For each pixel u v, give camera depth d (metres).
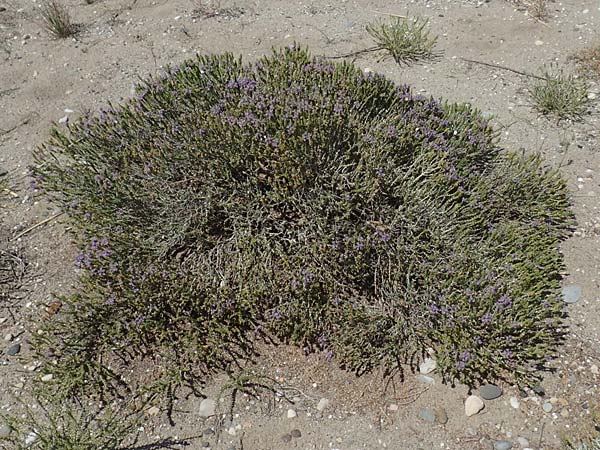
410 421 0.80
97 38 1.63
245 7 1.75
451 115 1.15
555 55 1.50
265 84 1.10
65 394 0.81
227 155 0.95
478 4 1.72
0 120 1.35
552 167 1.18
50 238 1.06
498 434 0.79
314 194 0.93
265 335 0.89
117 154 1.03
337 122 0.95
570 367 0.85
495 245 0.95
